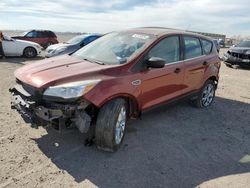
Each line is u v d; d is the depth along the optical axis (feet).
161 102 17.88
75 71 14.23
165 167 13.70
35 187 11.47
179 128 18.74
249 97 28.60
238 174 13.55
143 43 16.94
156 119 20.01
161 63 15.74
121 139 15.06
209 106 24.11
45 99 13.25
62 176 12.34
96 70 14.29
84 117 13.48
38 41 78.28
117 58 16.10
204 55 22.26
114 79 14.35
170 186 12.21
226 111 23.20
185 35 20.13
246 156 15.48
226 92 30.25
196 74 20.97
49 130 16.69
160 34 17.93
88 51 18.06
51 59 17.24
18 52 55.52
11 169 12.57
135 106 16.05
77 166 13.19
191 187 12.24
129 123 18.80
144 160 14.19
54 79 13.48
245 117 22.09
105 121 13.83
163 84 17.62
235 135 18.37
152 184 12.25
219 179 13.01
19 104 14.51
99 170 13.00
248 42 53.36
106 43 18.16
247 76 42.50
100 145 14.37
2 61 49.29
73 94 12.93
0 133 15.98
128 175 12.79
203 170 13.69
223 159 14.97
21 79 14.57
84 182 12.04
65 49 47.14
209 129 19.01
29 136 15.84
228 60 51.65
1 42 52.60
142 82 15.88
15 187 11.38
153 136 17.13
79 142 15.47
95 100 13.33
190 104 23.71
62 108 13.08
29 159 13.50
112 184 12.05
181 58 19.43
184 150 15.65
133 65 15.53
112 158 14.12
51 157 13.82
